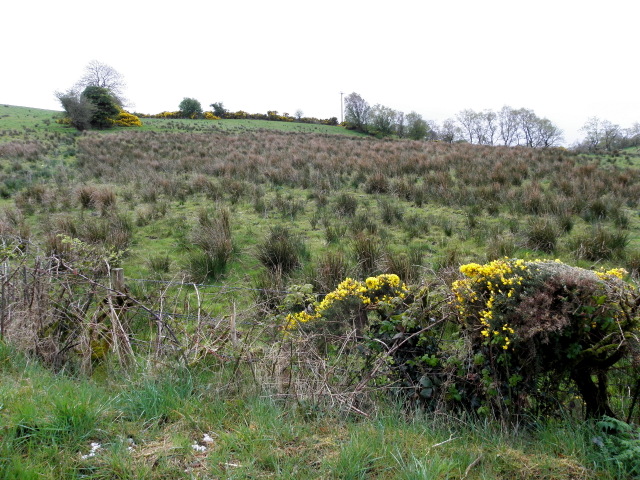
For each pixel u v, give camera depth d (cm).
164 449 248
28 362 363
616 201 1014
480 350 309
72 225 820
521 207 998
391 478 233
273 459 243
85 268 452
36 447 236
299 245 761
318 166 1659
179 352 373
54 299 423
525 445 276
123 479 221
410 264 625
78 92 4197
